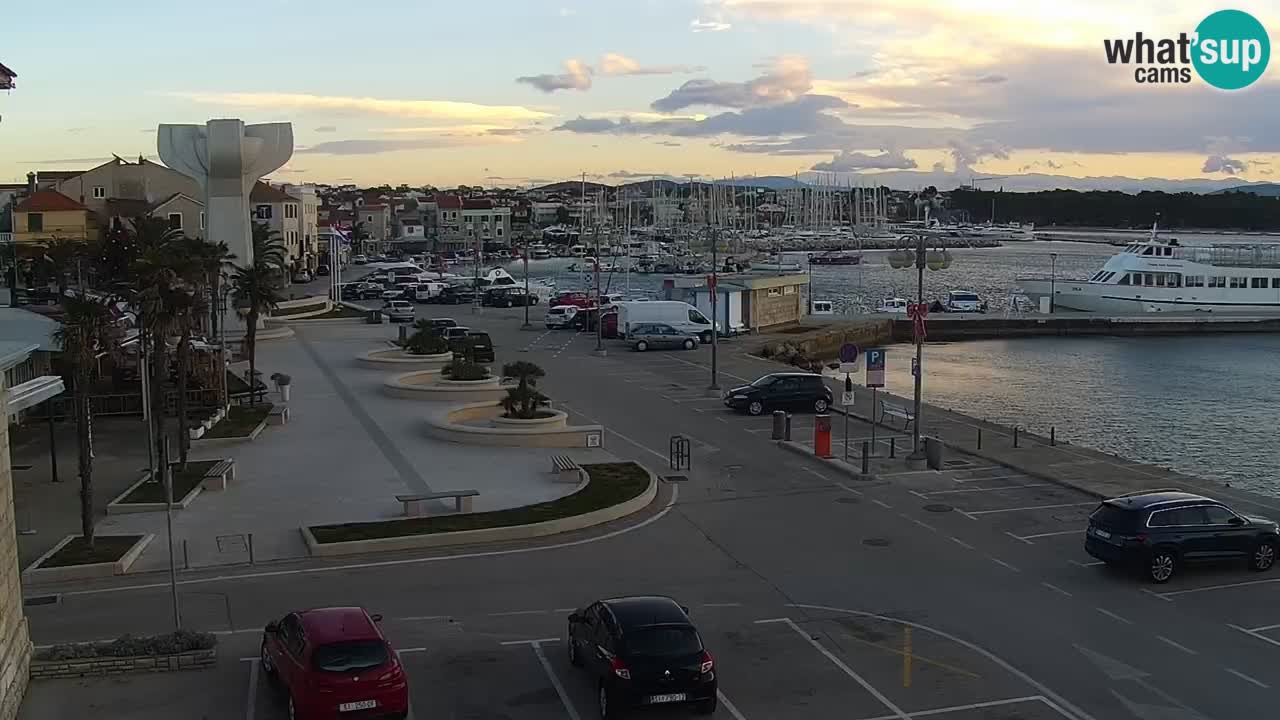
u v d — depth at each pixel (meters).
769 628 22.12
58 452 39.69
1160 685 19.16
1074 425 61.22
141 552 27.38
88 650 19.81
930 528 29.95
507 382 54.44
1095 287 123.25
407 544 27.86
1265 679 19.39
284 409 45.47
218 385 48.62
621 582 25.20
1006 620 22.52
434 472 36.28
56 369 49.41
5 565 17.91
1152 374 82.75
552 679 19.53
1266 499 32.88
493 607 23.41
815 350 89.69
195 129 74.75
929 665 20.14
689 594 24.33
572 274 186.12
